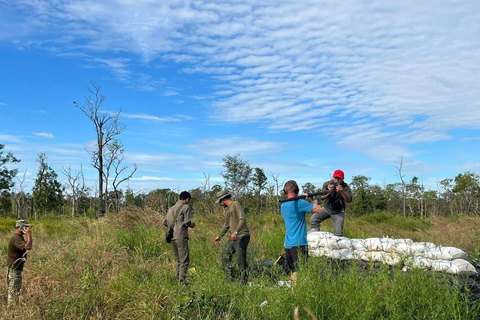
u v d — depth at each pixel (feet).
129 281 19.33
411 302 14.57
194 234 34.83
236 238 23.21
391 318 13.84
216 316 16.38
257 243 32.68
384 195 162.20
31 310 16.63
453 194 160.35
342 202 29.25
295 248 21.22
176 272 23.41
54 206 151.12
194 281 20.45
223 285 18.93
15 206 176.76
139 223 39.93
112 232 34.63
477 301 15.35
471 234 35.06
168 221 24.23
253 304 16.55
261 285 18.47
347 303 14.69
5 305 18.62
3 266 22.31
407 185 168.04
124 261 24.40
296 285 16.42
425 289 14.83
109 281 19.02
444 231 40.29
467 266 18.40
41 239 36.68
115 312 17.19
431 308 14.11
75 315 16.49
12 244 19.94
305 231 21.65
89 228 37.40
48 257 26.21
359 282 15.93
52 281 19.35
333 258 22.61
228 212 24.29
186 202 24.71
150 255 29.25
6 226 58.13
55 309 16.88
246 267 23.25
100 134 84.43
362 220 60.70
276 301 15.88
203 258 27.37
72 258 24.20
